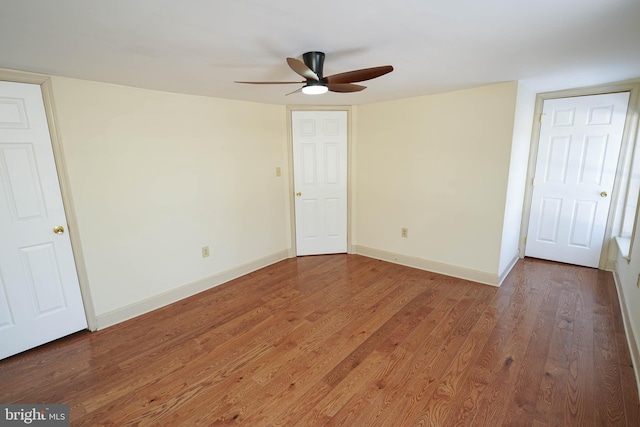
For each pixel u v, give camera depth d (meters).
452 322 2.59
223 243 3.48
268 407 1.78
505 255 3.37
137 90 2.68
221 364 2.15
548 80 2.85
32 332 2.33
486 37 1.71
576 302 2.86
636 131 3.15
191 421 1.70
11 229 2.19
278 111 3.88
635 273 2.41
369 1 1.28
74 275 2.48
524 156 3.52
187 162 3.08
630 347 2.18
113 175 2.60
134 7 1.28
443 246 3.55
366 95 3.37
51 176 2.31
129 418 1.72
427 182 3.56
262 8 1.32
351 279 3.51
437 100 3.34
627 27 1.57
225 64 2.10
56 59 1.90
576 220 3.60
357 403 1.79
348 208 4.26
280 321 2.68
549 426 1.61
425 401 1.79
